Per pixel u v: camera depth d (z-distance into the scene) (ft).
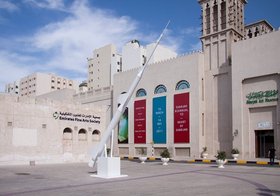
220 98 143.23
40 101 120.47
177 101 152.15
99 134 140.05
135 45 236.02
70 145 128.47
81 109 133.80
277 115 118.32
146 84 168.55
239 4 155.84
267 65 122.31
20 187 54.44
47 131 121.39
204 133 145.28
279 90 118.83
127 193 46.65
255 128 125.39
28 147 115.34
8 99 111.86
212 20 153.07
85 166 107.34
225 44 146.20
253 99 126.31
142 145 165.78
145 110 166.61
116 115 72.33
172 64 157.38
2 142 109.19
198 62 147.13
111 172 71.72
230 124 137.69
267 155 122.83
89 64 303.48
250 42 129.08
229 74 141.18
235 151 125.49
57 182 61.52
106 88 203.31
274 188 51.80
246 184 57.16
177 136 149.79
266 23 191.11
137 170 91.15
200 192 47.42
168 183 59.16
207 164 115.44
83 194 45.96
